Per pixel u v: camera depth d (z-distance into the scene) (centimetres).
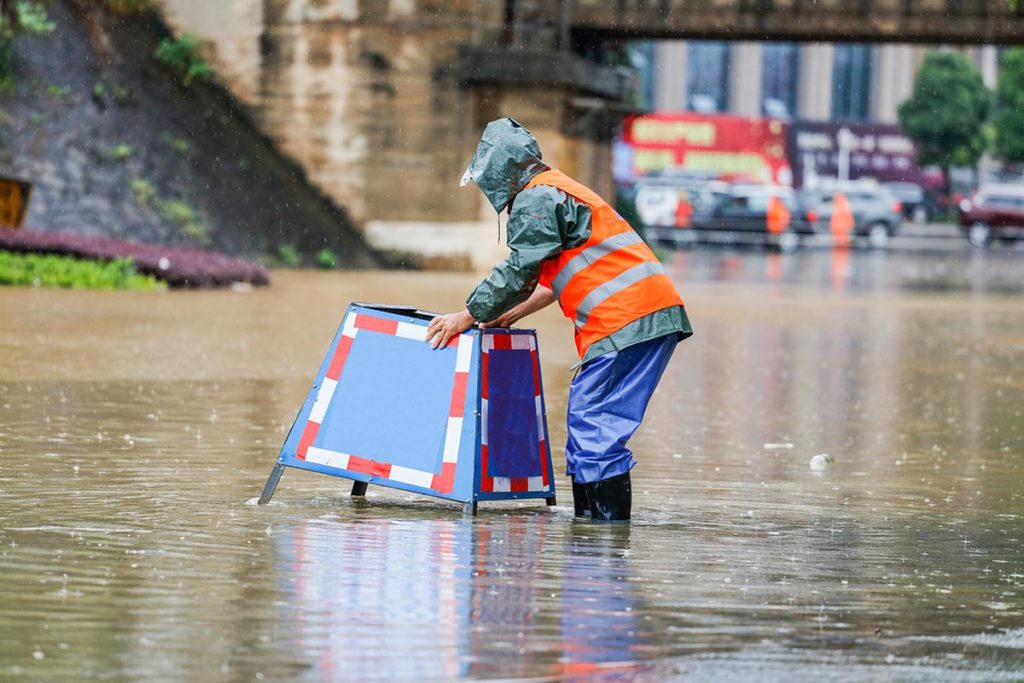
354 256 6125
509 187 1237
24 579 970
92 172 5525
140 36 6072
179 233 5584
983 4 5925
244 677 776
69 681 764
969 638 888
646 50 14238
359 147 6238
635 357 1223
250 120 6262
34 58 5597
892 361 3061
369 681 773
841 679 798
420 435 1254
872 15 6000
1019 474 1611
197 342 2839
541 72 6072
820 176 12275
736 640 868
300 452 1278
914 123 12131
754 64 14225
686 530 1207
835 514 1316
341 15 6212
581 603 941
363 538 1127
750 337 3541
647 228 9175
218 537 1115
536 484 1287
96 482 1355
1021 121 12281
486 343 1252
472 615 904
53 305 3522
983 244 10156
